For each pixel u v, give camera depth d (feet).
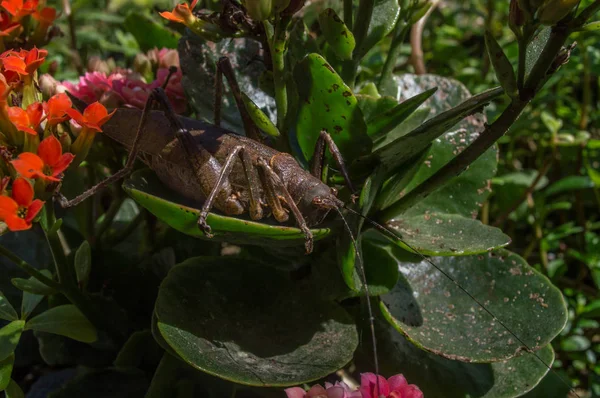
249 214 0.93
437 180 0.88
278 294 0.93
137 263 1.07
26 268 0.91
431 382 0.94
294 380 0.84
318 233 0.85
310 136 0.93
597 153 1.41
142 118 0.91
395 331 0.97
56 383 1.09
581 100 1.68
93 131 0.85
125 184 0.85
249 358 0.86
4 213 0.76
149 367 0.98
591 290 1.31
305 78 0.88
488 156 1.03
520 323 0.93
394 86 1.04
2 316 0.91
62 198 0.90
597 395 1.18
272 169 0.90
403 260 1.00
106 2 1.86
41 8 1.02
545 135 1.44
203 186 0.89
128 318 1.03
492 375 0.94
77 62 1.35
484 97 0.83
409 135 0.85
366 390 0.83
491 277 0.98
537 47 0.86
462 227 0.95
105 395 0.94
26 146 0.83
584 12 0.76
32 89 0.87
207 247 1.08
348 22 0.95
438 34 1.77
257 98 1.04
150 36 1.27
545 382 1.02
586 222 1.39
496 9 1.78
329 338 0.90
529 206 1.35
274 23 0.86
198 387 0.91
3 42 0.98
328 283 0.94
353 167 0.91
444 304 0.97
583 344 1.20
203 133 0.92
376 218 0.94
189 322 0.88
